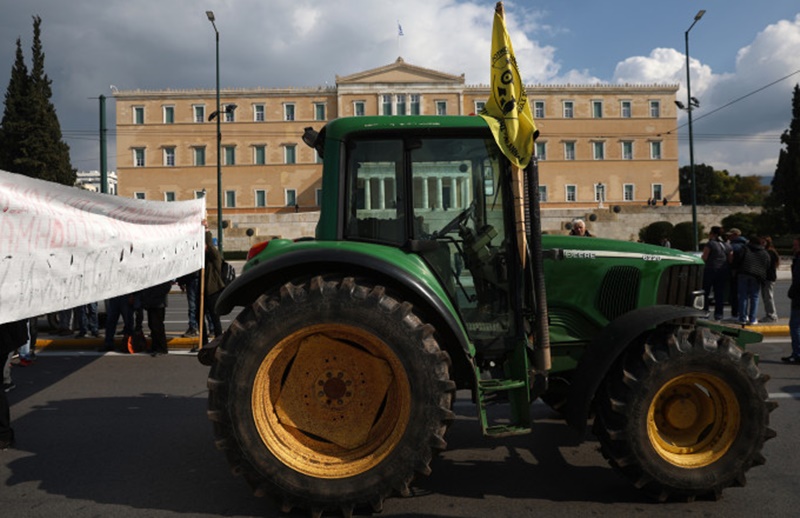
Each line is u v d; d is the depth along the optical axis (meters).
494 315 3.90
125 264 6.01
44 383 6.99
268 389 3.45
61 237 5.00
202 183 63.34
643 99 65.69
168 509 3.62
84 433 5.15
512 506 3.62
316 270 3.67
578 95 65.19
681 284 4.36
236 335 3.38
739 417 3.57
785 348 8.98
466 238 3.90
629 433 3.49
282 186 63.31
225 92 63.03
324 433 3.52
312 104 63.56
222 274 9.38
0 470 4.29
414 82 63.22
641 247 4.40
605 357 3.54
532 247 3.70
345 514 3.34
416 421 3.31
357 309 3.34
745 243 11.09
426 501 3.69
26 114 46.47
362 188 3.88
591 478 4.07
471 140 3.92
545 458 4.48
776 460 4.32
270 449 3.36
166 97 63.12
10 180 4.59
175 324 12.16
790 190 49.88
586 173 65.19
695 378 3.57
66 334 10.30
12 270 4.46
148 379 7.20
